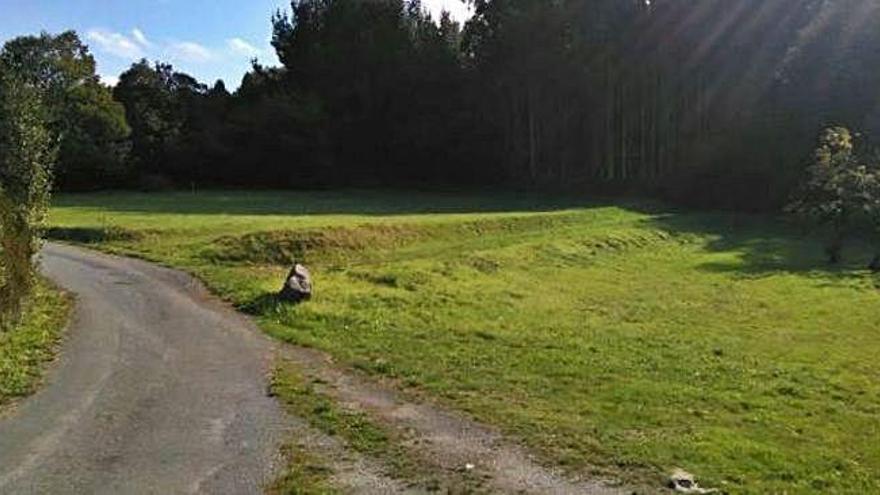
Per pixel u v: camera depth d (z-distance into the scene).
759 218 63.16
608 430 13.66
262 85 110.44
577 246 43.72
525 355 19.52
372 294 26.95
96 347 19.38
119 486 10.95
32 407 14.53
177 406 14.72
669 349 21.59
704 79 82.88
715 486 11.27
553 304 28.61
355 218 50.81
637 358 20.11
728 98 80.44
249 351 19.25
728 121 77.50
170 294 27.19
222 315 23.72
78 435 13.05
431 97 98.06
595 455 12.30
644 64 85.31
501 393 15.92
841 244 45.16
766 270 40.22
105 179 93.00
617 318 26.58
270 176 96.62
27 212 22.31
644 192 80.75
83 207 63.44
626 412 14.92
